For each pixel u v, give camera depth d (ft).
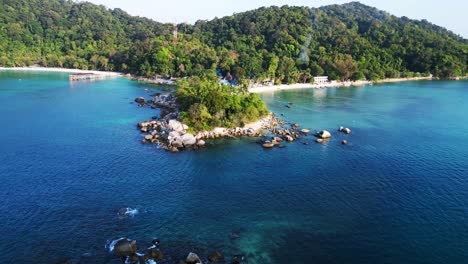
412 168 322.55
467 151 372.58
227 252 200.23
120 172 304.91
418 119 522.47
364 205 253.24
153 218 233.14
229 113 445.78
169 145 374.84
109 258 193.88
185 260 190.90
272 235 216.74
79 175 296.92
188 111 433.48
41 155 341.82
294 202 256.73
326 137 415.85
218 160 338.13
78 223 225.56
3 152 348.18
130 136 409.08
